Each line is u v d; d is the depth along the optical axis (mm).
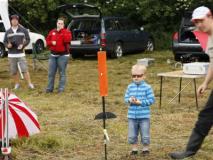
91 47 20656
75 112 10469
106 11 24922
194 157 7020
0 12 16719
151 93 7039
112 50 20953
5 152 6039
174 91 12914
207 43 6473
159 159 7020
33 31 27188
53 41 12734
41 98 12305
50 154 7426
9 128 6031
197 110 10547
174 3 24953
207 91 12930
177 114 10102
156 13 24656
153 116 9922
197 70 10156
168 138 8266
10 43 13383
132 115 7090
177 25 25781
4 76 16422
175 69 17188
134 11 25547
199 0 23641
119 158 7137
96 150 7609
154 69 17328
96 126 9117
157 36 25359
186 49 18828
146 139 7094
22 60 13578
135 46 22547
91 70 17719
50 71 13000
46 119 9758
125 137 8344
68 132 8711
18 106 6102
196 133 6738
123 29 21797
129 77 15828
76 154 7422
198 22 6348
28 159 7156
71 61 20547
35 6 25344
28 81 13805
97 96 12477
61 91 13031
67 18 22094
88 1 25203
